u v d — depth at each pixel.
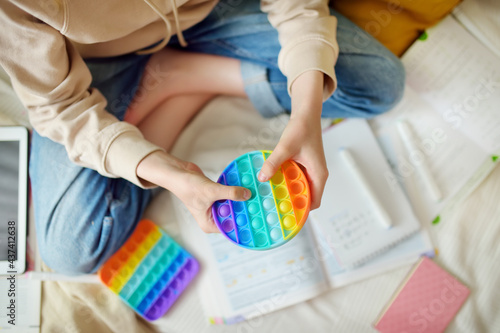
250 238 0.58
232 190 0.55
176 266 0.90
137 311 0.89
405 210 0.89
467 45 0.92
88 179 0.78
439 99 0.93
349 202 0.89
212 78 0.90
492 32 0.93
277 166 0.57
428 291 0.86
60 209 0.79
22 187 0.92
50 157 0.80
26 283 0.90
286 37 0.71
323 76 0.67
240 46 0.86
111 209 0.80
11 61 0.62
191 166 0.66
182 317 0.90
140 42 0.77
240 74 0.88
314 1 0.73
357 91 0.83
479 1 0.94
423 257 0.88
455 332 0.85
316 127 0.62
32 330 0.88
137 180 0.66
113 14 0.64
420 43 0.93
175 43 0.91
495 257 0.87
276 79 0.85
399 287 0.88
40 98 0.67
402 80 0.85
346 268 0.89
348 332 0.87
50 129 0.69
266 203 0.59
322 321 0.87
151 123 0.92
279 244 0.58
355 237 0.88
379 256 0.89
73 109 0.68
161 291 0.89
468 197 0.90
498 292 0.85
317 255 0.89
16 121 0.96
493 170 0.91
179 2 0.71
